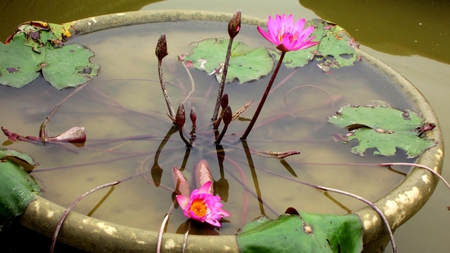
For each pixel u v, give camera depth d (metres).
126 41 2.18
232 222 1.68
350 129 1.93
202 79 2.06
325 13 2.67
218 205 1.66
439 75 2.34
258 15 2.62
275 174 1.80
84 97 1.96
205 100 1.96
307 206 1.73
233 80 2.03
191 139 1.86
